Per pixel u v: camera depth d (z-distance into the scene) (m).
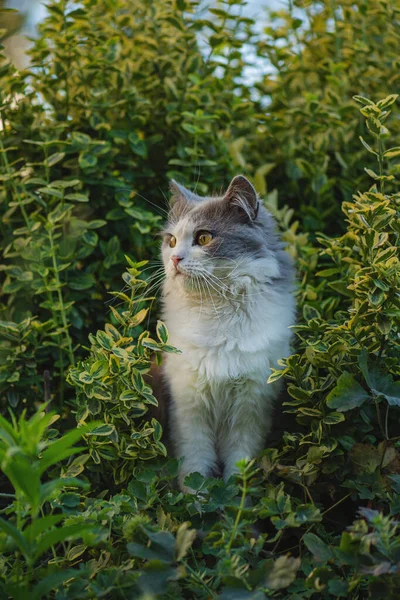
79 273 1.39
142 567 0.95
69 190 1.43
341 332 1.11
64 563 1.06
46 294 1.39
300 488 1.15
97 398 1.13
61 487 1.08
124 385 1.12
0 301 1.43
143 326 1.40
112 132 1.45
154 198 1.52
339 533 1.15
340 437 1.11
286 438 1.13
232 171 1.52
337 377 1.11
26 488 0.90
